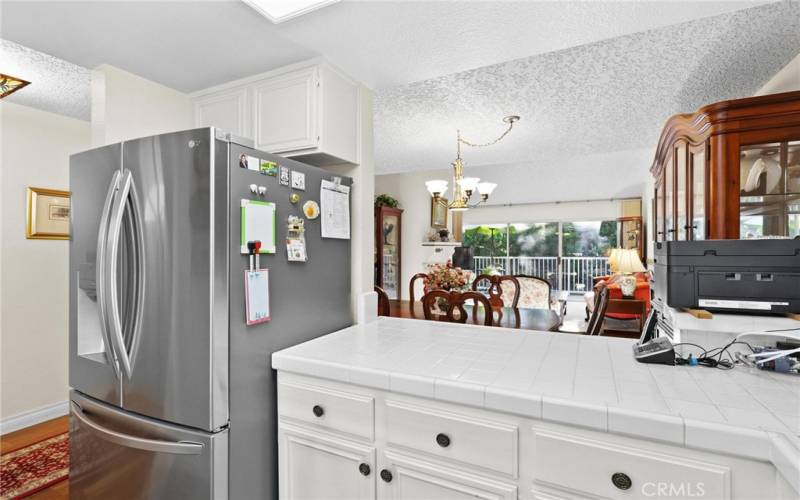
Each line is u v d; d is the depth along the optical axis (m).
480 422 1.05
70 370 1.50
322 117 1.66
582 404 0.93
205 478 1.17
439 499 1.11
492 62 1.74
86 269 1.44
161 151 1.23
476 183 3.78
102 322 1.28
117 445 1.32
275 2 1.27
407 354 1.38
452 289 3.53
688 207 2.29
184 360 1.20
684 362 1.24
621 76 2.33
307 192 1.57
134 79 1.82
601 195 7.64
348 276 1.87
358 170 1.93
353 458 1.23
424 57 1.68
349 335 1.68
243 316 1.27
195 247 1.18
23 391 2.61
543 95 2.63
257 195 1.32
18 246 2.58
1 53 1.86
